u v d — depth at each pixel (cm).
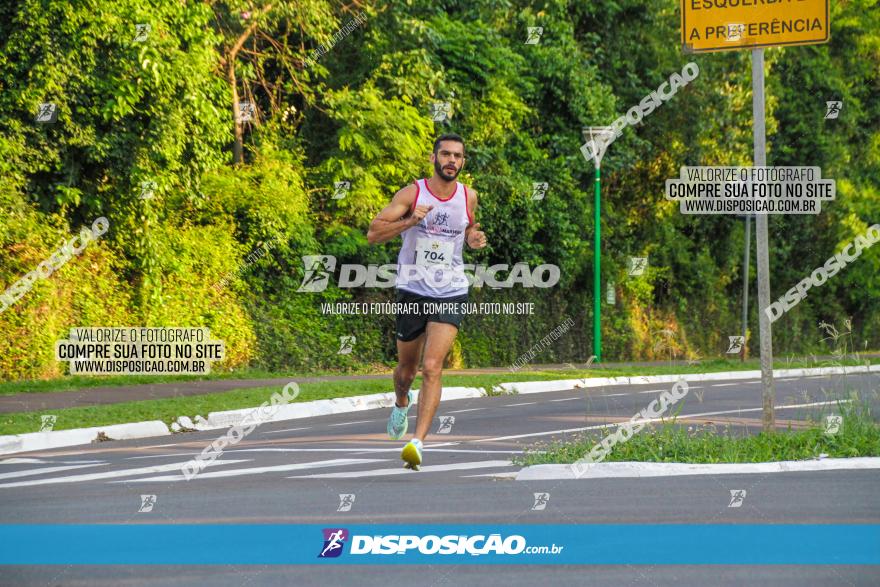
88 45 3516
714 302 6950
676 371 4909
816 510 1453
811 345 7669
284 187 4259
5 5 3456
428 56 4734
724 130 6531
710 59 6438
